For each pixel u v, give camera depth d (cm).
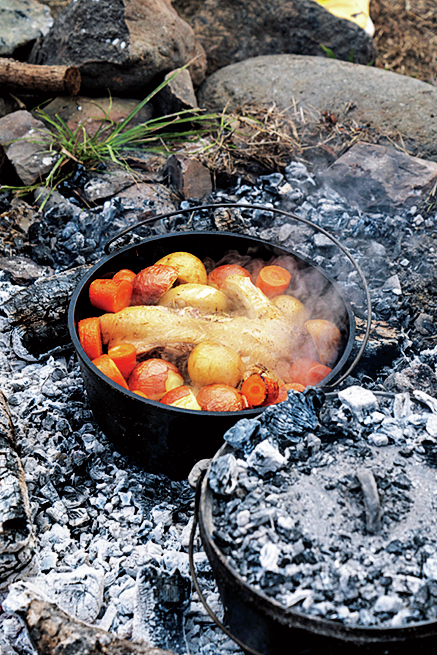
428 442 92
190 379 108
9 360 121
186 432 100
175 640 95
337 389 115
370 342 121
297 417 93
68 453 112
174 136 160
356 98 161
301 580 84
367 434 93
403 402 95
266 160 151
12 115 151
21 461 109
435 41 237
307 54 187
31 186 144
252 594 83
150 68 159
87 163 149
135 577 101
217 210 141
